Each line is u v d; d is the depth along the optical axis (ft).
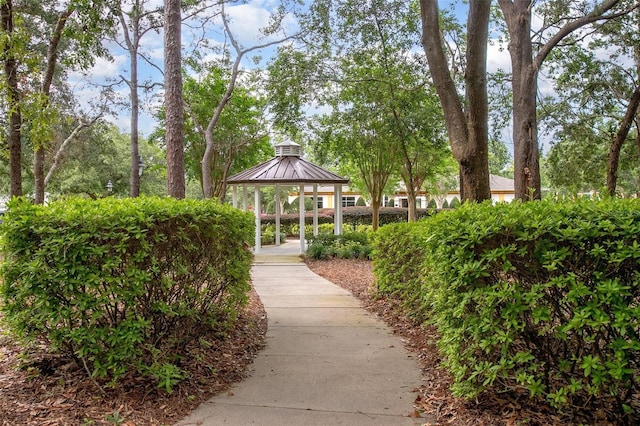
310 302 24.21
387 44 45.01
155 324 11.97
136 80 59.36
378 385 12.15
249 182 49.01
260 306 23.09
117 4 35.58
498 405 10.07
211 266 14.30
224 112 68.18
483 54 21.94
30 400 10.19
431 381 12.35
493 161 103.24
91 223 10.40
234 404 10.92
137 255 10.83
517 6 29.94
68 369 11.60
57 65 52.08
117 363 10.73
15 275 10.62
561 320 9.02
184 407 10.63
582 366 8.48
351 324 19.25
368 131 52.90
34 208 10.68
